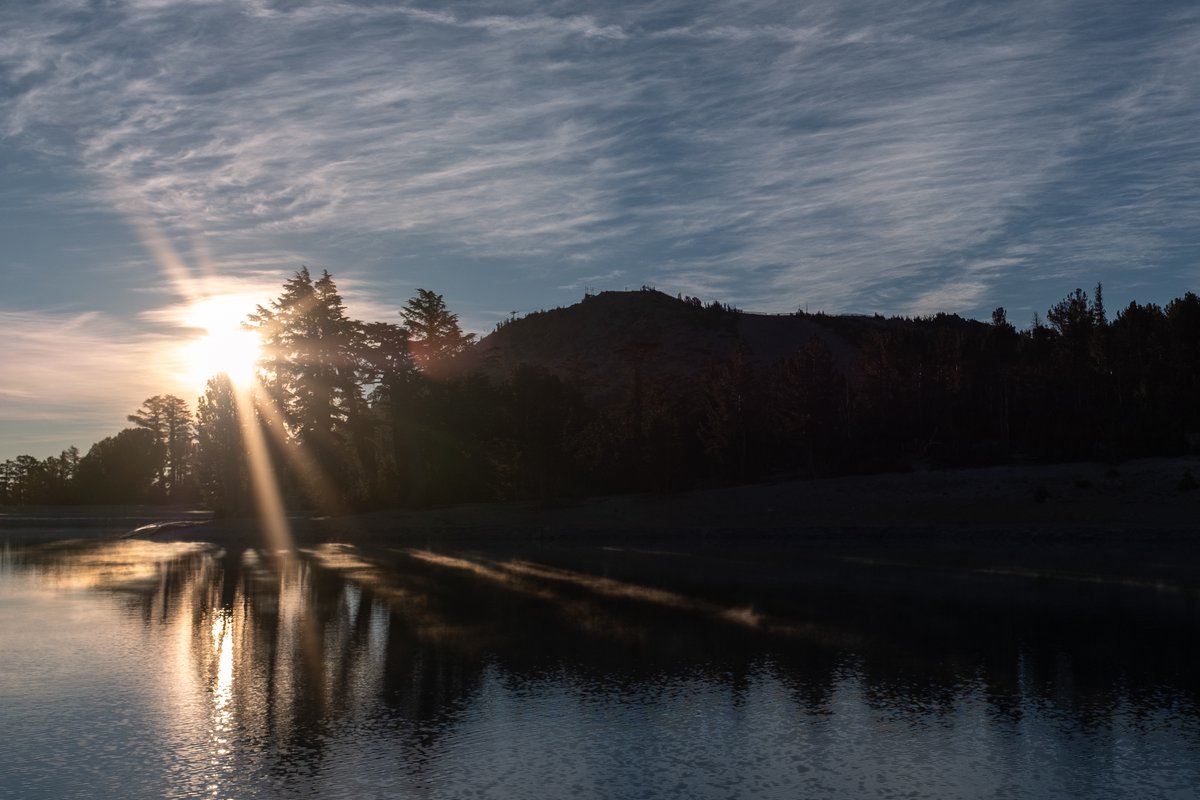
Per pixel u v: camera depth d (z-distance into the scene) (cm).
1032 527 5328
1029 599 3431
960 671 2289
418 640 2728
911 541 5516
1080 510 5669
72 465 17638
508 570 4659
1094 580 3894
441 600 3562
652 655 2494
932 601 3403
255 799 1443
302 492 10144
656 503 7281
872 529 5691
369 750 1678
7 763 1617
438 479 8431
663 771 1559
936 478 6762
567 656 2488
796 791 1466
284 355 8700
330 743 1722
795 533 5888
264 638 2772
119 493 15738
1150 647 2569
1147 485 5938
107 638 2781
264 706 1984
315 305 8794
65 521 10544
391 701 2023
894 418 8138
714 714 1908
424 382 8831
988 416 8550
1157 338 7631
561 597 3606
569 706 1973
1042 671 2294
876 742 1719
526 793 1459
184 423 17925
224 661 2444
